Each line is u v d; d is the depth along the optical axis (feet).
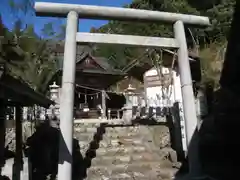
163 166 21.95
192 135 18.94
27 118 29.86
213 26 48.62
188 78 19.89
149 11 20.30
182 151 23.08
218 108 22.31
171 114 27.22
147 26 66.64
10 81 10.98
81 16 19.44
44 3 18.72
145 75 53.52
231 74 15.88
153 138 25.61
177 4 59.67
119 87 66.95
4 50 48.91
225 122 21.08
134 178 19.80
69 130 17.06
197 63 35.24
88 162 21.63
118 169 20.84
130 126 28.12
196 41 49.57
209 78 32.14
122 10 19.72
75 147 23.43
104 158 21.97
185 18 21.01
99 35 18.95
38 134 24.38
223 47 38.06
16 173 18.95
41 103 18.34
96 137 25.41
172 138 25.53
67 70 17.93
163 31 59.98
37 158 22.81
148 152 23.61
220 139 21.38
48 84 54.70
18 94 14.26
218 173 20.18
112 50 87.10
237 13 14.66
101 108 54.54
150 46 19.88
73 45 18.40
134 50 82.02
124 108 34.60
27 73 52.85
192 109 19.35
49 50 71.15
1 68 10.06
